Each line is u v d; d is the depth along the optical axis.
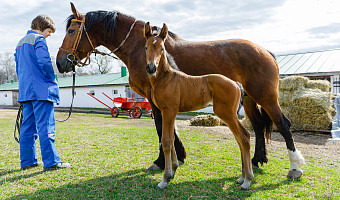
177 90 2.98
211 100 3.04
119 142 5.98
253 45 3.85
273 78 3.76
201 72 3.72
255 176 3.55
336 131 7.45
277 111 3.72
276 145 6.00
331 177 3.48
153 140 6.24
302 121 8.36
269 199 2.75
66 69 4.25
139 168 3.91
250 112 4.16
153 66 2.70
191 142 6.10
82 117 14.94
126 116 16.14
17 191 2.98
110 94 23.92
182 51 3.73
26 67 3.67
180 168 3.88
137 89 4.03
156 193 2.91
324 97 7.96
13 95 34.19
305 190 3.00
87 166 3.98
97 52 4.36
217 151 5.07
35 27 3.91
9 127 9.32
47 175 3.53
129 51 3.98
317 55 17.72
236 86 2.98
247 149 3.00
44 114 3.74
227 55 3.75
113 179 3.38
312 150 5.55
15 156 4.66
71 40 4.14
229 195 2.87
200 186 3.13
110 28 4.07
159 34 2.93
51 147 3.80
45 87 3.70
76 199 2.75
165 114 3.00
